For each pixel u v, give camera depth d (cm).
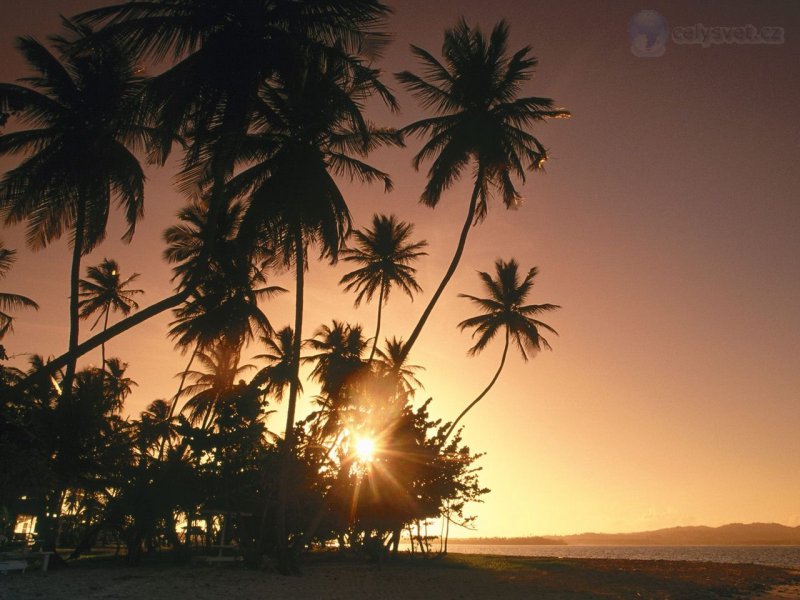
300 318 2073
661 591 1989
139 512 2183
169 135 1683
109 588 1409
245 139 2053
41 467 1728
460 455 2338
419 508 2230
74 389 2123
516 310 3872
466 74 2570
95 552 3228
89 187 2252
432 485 2253
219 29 1759
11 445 1711
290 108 2097
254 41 1711
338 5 1739
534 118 2564
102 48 1862
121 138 2281
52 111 2167
